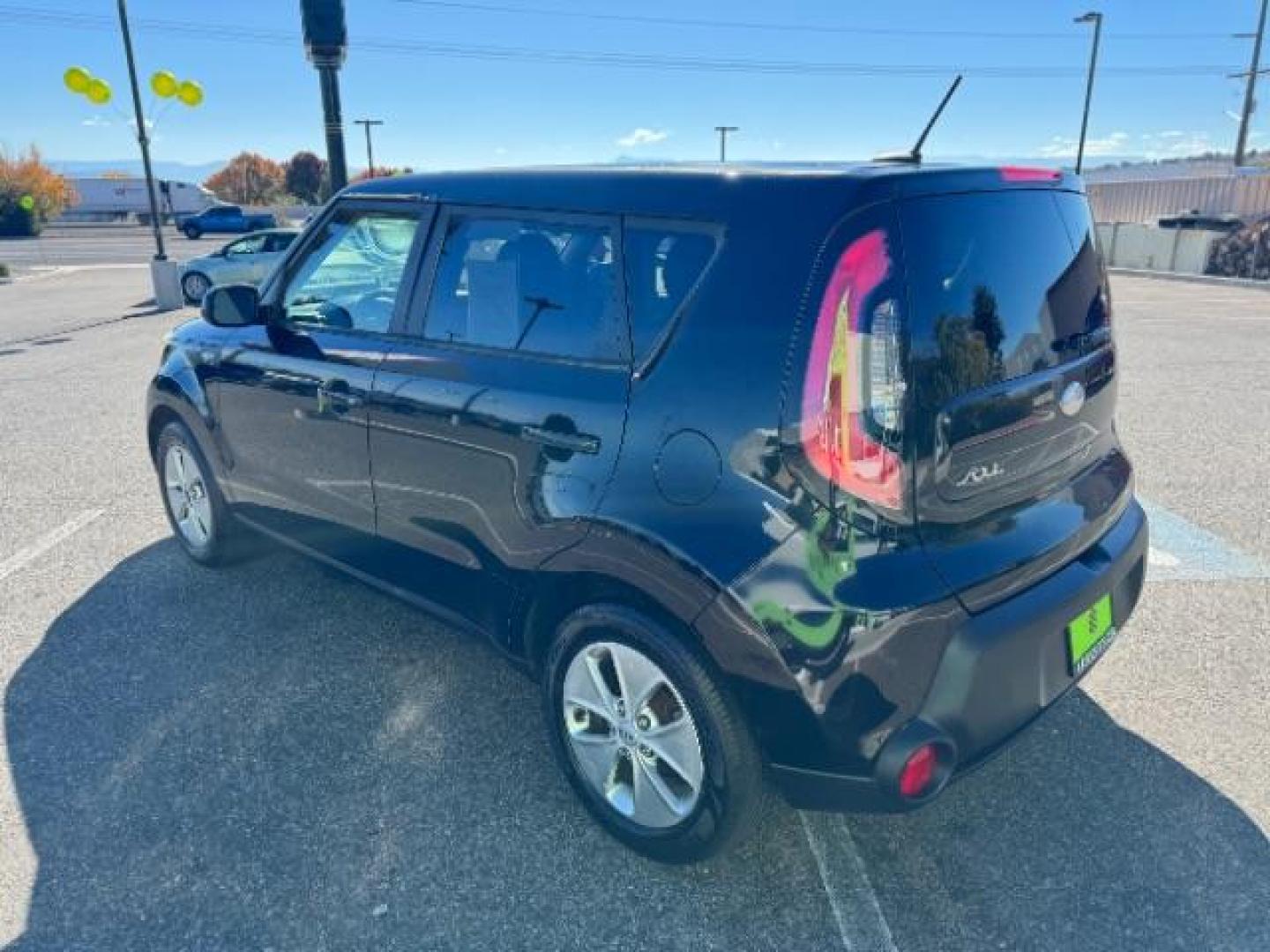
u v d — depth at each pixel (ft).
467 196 9.55
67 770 9.66
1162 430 22.40
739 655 7.08
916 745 6.91
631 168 8.43
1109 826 8.69
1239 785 9.22
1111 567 8.41
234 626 12.80
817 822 8.84
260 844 8.61
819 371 6.76
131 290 68.33
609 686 8.41
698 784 7.70
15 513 17.30
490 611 9.40
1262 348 35.27
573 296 8.34
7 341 40.86
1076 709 10.55
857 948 7.43
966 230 7.43
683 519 7.32
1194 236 77.00
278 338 11.70
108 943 7.52
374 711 10.75
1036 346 7.94
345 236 10.96
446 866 8.35
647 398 7.59
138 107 53.57
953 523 7.27
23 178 164.04
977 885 8.02
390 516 10.32
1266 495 17.51
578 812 9.05
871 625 6.74
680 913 7.80
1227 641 11.96
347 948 7.47
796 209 7.09
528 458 8.43
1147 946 7.36
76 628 12.75
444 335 9.52
